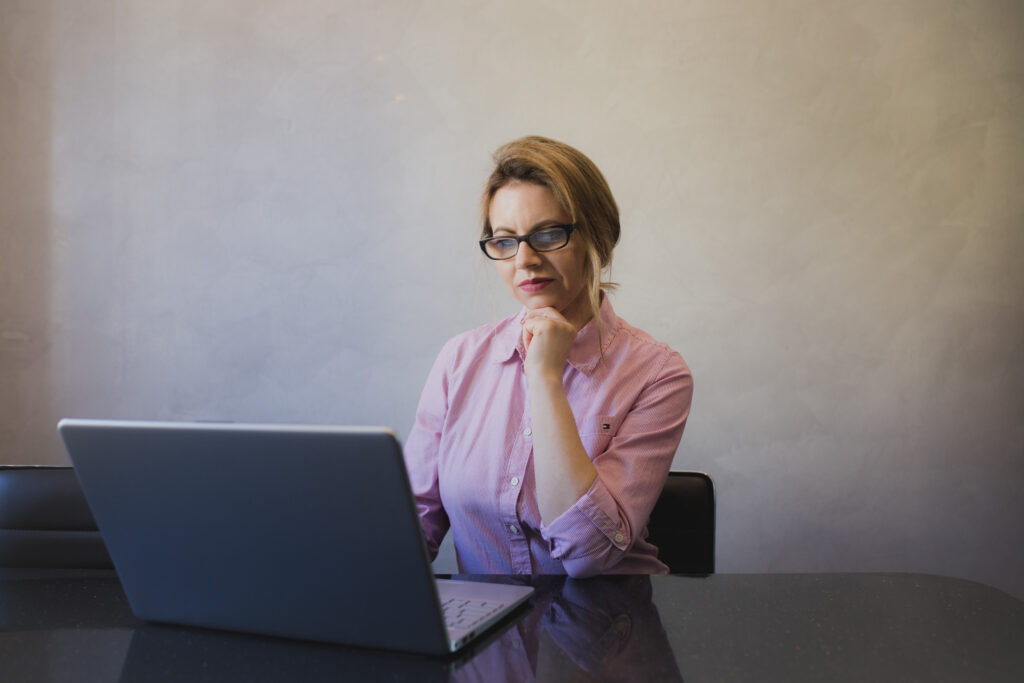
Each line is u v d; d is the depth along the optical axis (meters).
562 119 2.29
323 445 0.69
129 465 0.77
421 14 2.31
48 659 0.76
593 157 2.28
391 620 0.74
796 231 2.25
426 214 2.31
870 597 0.95
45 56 2.36
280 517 0.73
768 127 2.25
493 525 1.27
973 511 2.24
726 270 2.27
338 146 2.33
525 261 1.24
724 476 2.28
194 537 0.78
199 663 0.74
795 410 2.27
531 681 0.69
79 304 2.36
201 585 0.81
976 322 2.22
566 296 1.27
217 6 2.35
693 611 0.90
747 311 2.27
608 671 0.72
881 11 2.22
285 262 2.35
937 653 0.76
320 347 2.34
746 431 2.28
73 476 1.31
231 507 0.75
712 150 2.26
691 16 2.26
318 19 2.33
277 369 2.35
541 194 1.25
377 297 2.33
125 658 0.76
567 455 1.10
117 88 2.36
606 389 1.29
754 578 1.04
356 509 0.70
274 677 0.71
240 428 0.72
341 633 0.77
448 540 2.31
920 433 2.24
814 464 2.27
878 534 2.26
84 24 2.36
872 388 2.25
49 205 2.36
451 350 1.43
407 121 2.32
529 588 0.97
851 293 2.25
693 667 0.73
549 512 1.09
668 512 1.42
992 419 2.23
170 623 0.86
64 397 2.37
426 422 1.42
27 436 2.36
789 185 2.25
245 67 2.35
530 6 2.29
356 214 2.33
